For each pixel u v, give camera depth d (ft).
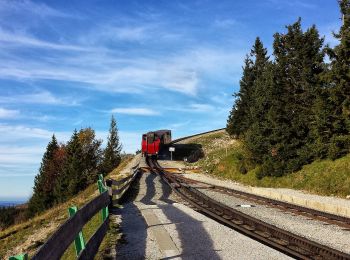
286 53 125.49
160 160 220.02
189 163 210.59
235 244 37.88
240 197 82.38
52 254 18.45
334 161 100.32
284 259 32.68
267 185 116.57
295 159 112.27
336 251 33.01
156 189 97.81
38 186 276.82
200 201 73.51
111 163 295.89
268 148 122.72
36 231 64.80
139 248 36.70
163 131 239.50
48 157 303.27
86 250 27.32
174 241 39.47
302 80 119.55
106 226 42.01
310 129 113.09
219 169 158.51
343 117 98.63
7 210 259.60
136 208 64.18
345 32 97.04
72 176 241.76
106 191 46.55
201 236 41.55
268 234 43.42
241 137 186.91
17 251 54.90
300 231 46.47
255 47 200.54
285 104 120.47
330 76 99.86
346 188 85.25
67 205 85.81
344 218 52.34
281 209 65.05
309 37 120.47
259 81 145.59
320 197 83.30
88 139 295.48
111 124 304.91
